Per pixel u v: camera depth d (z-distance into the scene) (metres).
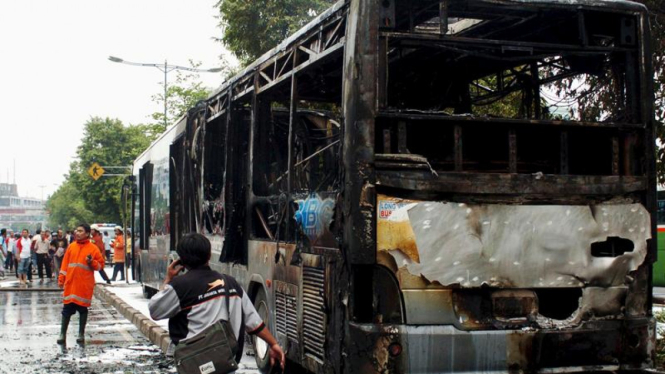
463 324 6.21
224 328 5.05
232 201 9.89
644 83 6.79
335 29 6.71
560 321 6.41
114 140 62.78
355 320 6.10
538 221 6.41
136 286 24.09
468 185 6.27
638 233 6.66
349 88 6.20
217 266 10.82
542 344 6.29
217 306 5.12
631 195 6.69
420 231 6.14
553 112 7.71
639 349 6.55
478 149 7.03
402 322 6.10
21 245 27.88
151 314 5.12
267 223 8.89
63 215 109.50
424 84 8.23
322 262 6.78
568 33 7.30
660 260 19.69
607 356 6.47
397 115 6.18
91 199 62.19
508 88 7.97
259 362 8.83
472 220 6.27
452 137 6.85
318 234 6.89
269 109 9.04
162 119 38.97
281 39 18.48
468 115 6.36
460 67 7.99
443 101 8.22
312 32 7.26
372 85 6.12
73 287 11.85
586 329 6.41
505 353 6.21
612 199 6.64
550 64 7.47
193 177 12.51
